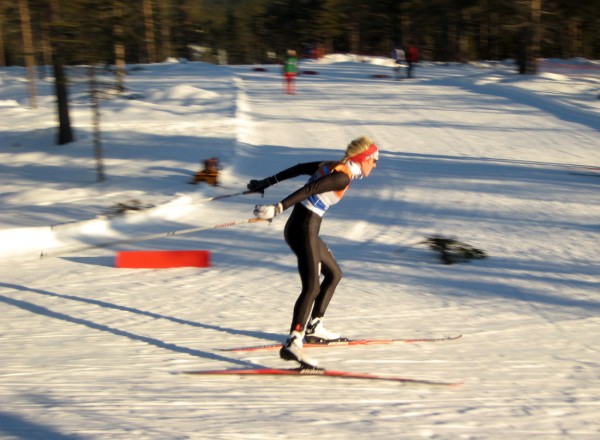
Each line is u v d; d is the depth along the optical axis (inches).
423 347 221.8
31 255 371.2
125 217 443.5
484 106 1029.8
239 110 956.0
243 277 323.9
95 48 619.8
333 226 433.4
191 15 2608.3
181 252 344.2
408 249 374.9
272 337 232.5
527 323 251.6
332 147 747.4
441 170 628.1
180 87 1119.0
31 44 976.9
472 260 350.3
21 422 151.3
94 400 168.7
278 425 153.6
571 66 1587.1
